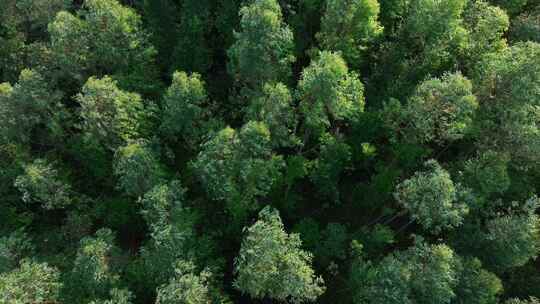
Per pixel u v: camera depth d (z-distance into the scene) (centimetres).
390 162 5659
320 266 5297
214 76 7044
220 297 4469
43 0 6481
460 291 4516
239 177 4719
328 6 5875
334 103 4853
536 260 5559
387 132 5612
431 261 4234
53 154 5938
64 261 4981
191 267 4266
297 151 5888
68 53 5838
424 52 6138
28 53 6359
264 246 4025
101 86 4922
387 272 4338
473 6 6594
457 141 5991
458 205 4644
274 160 4884
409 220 5684
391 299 4272
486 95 5562
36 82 5544
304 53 6925
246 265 4291
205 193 5497
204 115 5647
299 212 5831
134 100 5244
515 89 5225
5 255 4672
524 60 5225
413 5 6419
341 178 6056
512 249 4716
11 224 5447
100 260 4416
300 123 5872
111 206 5416
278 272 4097
